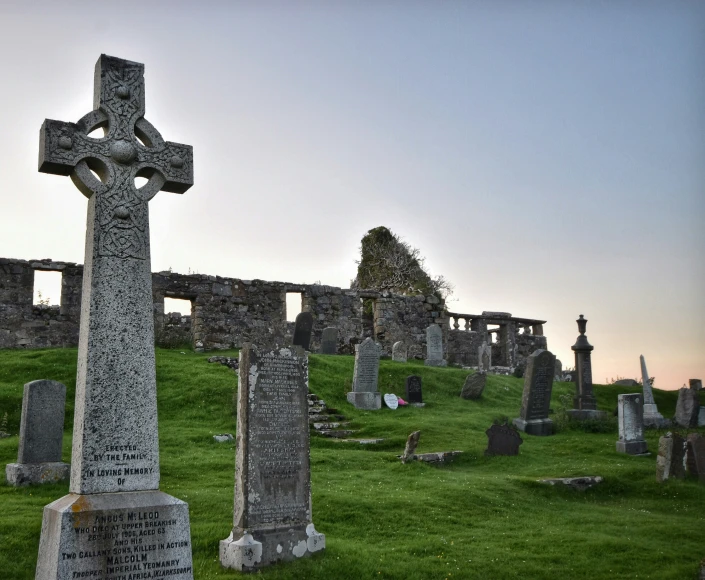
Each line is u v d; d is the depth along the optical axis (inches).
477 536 367.2
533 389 767.1
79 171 243.6
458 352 1414.9
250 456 305.9
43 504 380.8
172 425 655.8
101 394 225.9
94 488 218.2
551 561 331.9
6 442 554.6
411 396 881.5
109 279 237.5
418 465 535.5
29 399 447.2
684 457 558.3
